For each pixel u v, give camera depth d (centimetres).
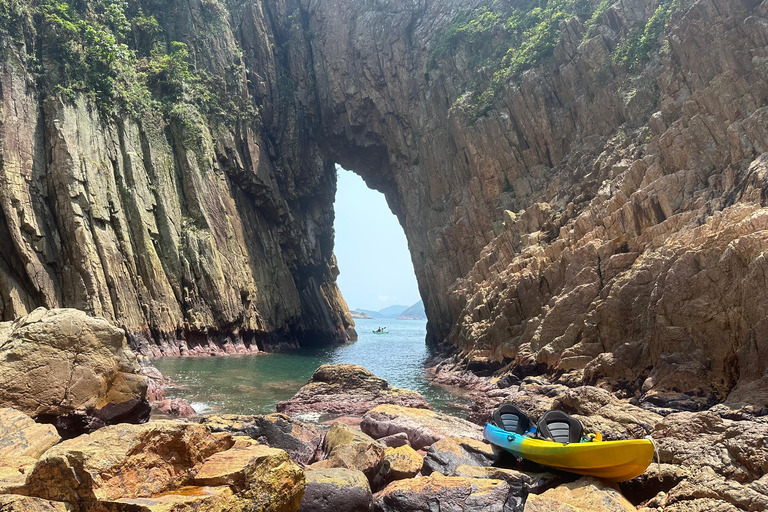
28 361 1108
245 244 5228
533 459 877
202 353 4241
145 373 2398
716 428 963
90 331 1212
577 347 2158
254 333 4894
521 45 4788
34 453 731
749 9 2792
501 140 4475
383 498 768
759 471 775
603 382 1867
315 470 761
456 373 2983
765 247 1566
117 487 507
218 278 4556
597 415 1178
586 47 4116
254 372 3016
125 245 3978
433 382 2834
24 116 3681
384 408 1344
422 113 5500
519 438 917
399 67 5769
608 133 3781
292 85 6275
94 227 3781
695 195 2302
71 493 490
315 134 6347
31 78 3800
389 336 9362
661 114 3031
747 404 1323
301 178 6247
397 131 5738
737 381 1533
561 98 4297
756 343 1475
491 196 4453
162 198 4422
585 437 887
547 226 3453
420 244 5294
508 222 3931
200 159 4884
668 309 1795
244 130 5547
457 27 5375
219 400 2009
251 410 1817
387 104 5825
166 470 564
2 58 3634
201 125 5047
